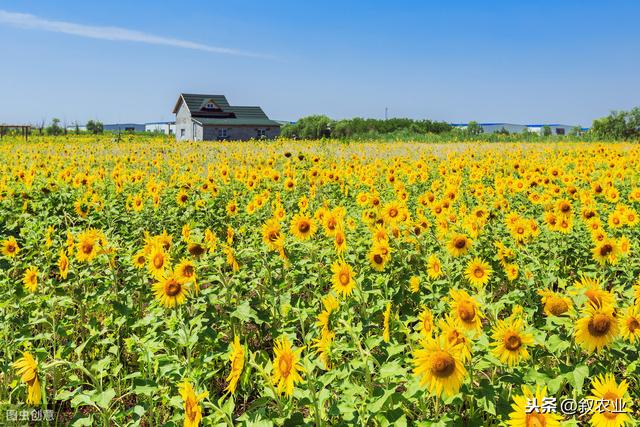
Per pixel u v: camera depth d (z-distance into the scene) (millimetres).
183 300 4340
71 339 5488
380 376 3287
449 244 5703
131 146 27578
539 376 3201
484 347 3268
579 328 3223
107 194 11891
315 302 5594
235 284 5156
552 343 3414
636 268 6129
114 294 5480
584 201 9062
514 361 3195
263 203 8883
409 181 13062
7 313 5031
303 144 30344
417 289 5281
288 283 5586
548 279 5105
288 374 2951
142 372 4379
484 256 6723
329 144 28094
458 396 3041
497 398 3230
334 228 6234
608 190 9844
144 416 4355
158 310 4766
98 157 21797
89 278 5688
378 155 23406
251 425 2930
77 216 10250
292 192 11656
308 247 6031
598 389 2908
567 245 7145
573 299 3527
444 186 12336
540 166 14711
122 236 8508
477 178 13219
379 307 4402
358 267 5875
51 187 11898
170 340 4262
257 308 5184
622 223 7535
